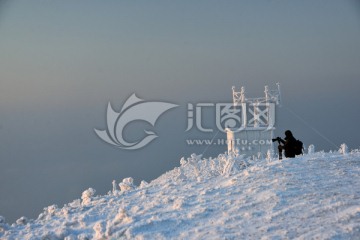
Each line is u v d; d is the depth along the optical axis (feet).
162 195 60.34
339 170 58.65
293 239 39.58
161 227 46.03
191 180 68.95
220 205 50.11
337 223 41.47
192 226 45.47
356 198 47.03
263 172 60.34
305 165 62.39
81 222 53.52
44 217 60.34
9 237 52.49
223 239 41.22
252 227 43.14
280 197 49.39
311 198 48.42
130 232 45.37
